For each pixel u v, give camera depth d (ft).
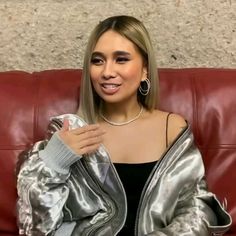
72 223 4.03
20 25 5.27
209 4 5.24
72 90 4.50
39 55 5.32
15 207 4.22
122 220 3.94
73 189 3.99
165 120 4.35
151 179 3.94
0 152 4.33
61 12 5.25
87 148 3.80
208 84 4.55
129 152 4.22
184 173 4.00
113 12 5.26
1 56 5.32
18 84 4.51
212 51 5.32
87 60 4.14
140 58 4.13
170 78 4.60
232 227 4.33
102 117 4.36
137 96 4.42
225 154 4.42
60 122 4.09
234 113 4.46
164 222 3.96
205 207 3.93
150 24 5.29
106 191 3.99
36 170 3.76
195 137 4.49
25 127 4.39
